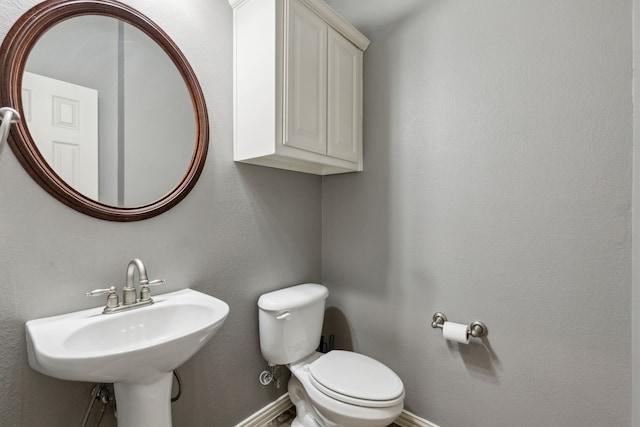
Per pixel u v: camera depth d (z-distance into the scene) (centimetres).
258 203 154
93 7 100
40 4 90
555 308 116
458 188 139
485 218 132
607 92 105
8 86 84
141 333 99
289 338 144
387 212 163
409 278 155
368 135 171
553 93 115
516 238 124
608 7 104
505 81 126
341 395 117
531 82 120
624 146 102
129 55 109
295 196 174
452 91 140
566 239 113
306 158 137
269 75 125
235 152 141
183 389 125
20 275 87
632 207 101
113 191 105
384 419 113
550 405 117
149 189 113
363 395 115
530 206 121
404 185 157
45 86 91
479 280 133
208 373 133
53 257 93
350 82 162
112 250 105
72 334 82
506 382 127
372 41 169
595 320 108
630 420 102
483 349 133
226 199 139
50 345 74
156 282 106
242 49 136
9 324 86
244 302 147
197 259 129
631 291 101
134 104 110
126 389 91
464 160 137
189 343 86
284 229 167
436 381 146
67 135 95
